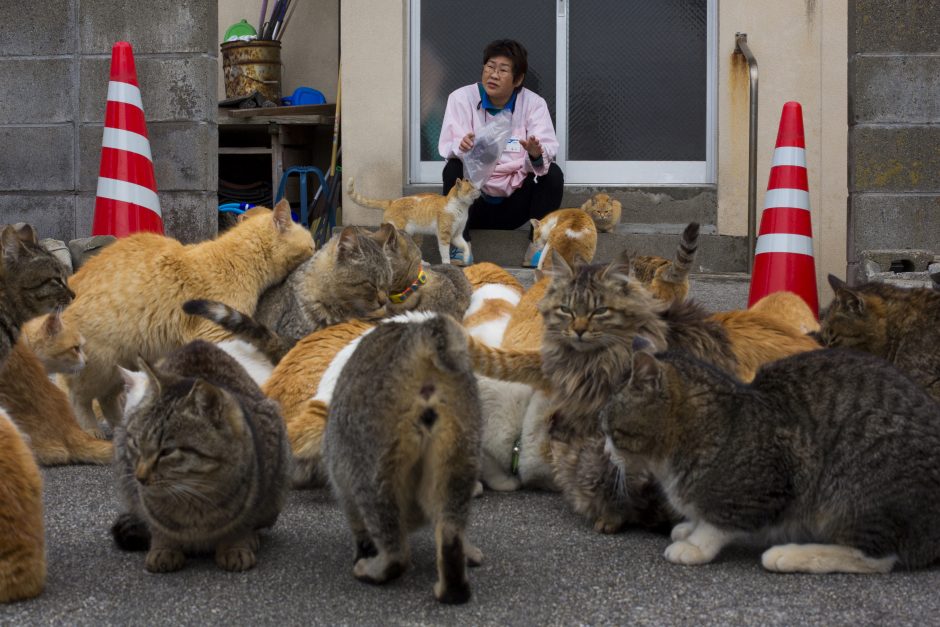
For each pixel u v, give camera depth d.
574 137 9.53
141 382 3.60
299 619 2.74
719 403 3.20
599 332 3.79
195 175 7.24
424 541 3.42
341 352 4.29
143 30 7.21
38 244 4.70
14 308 4.44
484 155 8.56
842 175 8.88
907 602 2.85
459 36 9.61
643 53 9.40
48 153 7.36
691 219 9.18
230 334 4.96
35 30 7.30
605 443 3.56
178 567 3.13
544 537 3.53
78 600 2.88
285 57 11.68
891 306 4.64
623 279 3.87
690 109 9.38
